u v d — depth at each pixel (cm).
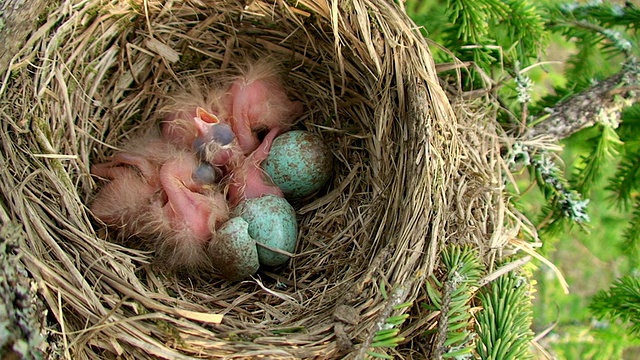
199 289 32
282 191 34
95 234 30
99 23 31
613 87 31
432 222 28
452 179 30
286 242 32
